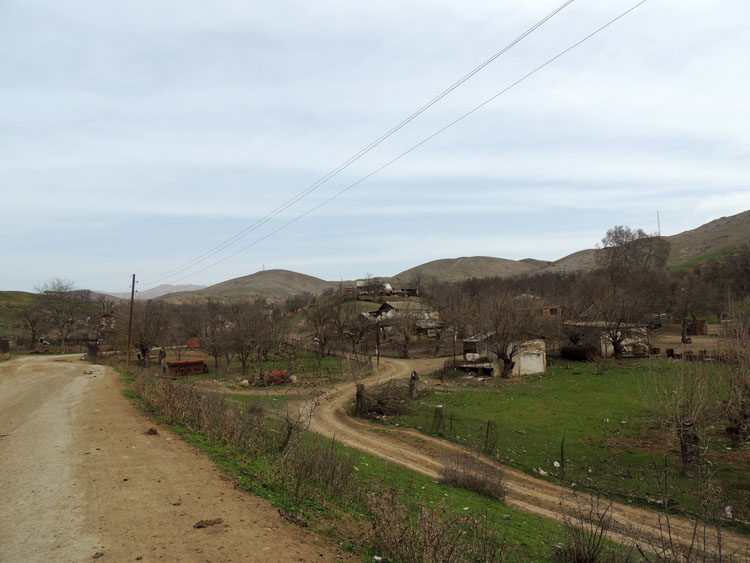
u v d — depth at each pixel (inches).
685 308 2920.8
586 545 347.3
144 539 242.1
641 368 1640.0
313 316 2684.5
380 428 1034.7
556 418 1077.8
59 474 357.4
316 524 292.8
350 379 1683.1
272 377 1584.6
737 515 559.2
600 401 1230.3
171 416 610.9
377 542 279.6
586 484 690.2
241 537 251.6
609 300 2142.0
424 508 298.0
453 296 3681.1
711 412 779.4
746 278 2994.6
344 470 437.4
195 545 237.3
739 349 743.7
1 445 460.1
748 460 742.5
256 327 2092.8
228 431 509.0
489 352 1836.9
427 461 786.2
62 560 216.8
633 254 3863.2
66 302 3449.8
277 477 374.0
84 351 2945.4
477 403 1251.8
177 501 302.7
